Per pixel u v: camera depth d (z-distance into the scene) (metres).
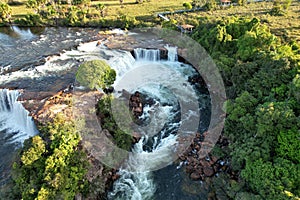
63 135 25.45
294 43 38.81
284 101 26.05
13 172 24.58
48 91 37.16
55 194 22.56
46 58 48.06
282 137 23.23
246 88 31.25
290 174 21.08
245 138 26.17
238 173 26.86
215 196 26.16
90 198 25.58
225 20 49.75
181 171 29.08
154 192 27.27
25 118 33.12
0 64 46.69
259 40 36.91
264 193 21.30
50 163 23.20
